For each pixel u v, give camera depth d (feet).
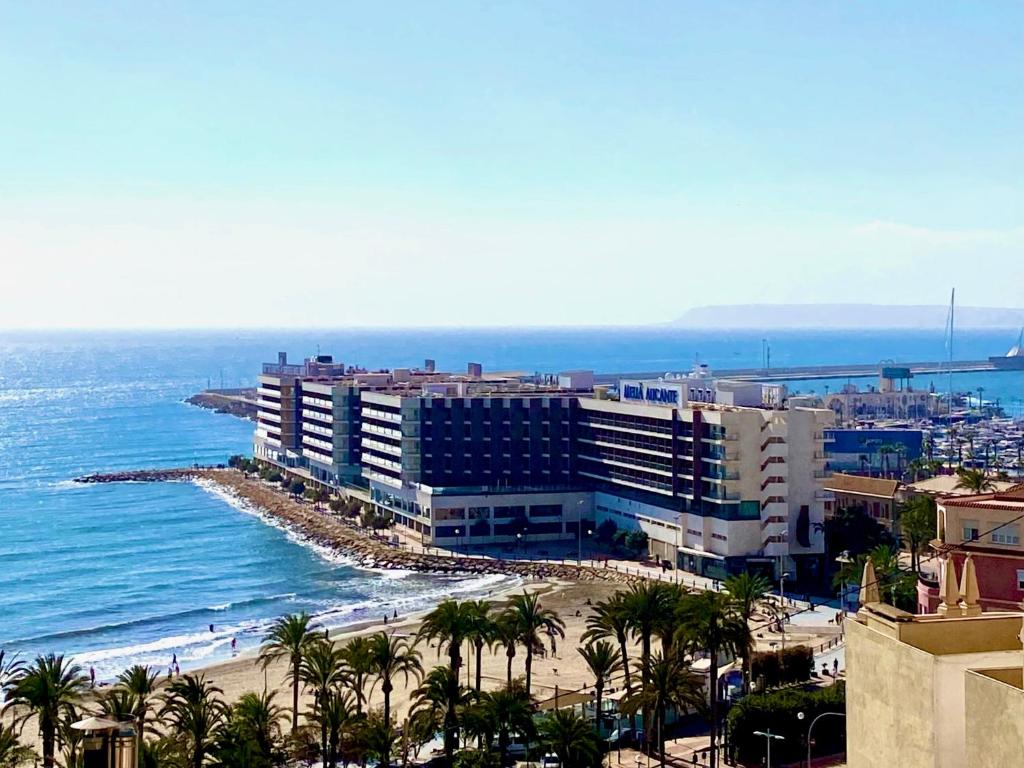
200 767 322.96
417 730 369.91
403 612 654.53
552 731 336.49
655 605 402.31
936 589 417.28
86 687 374.43
